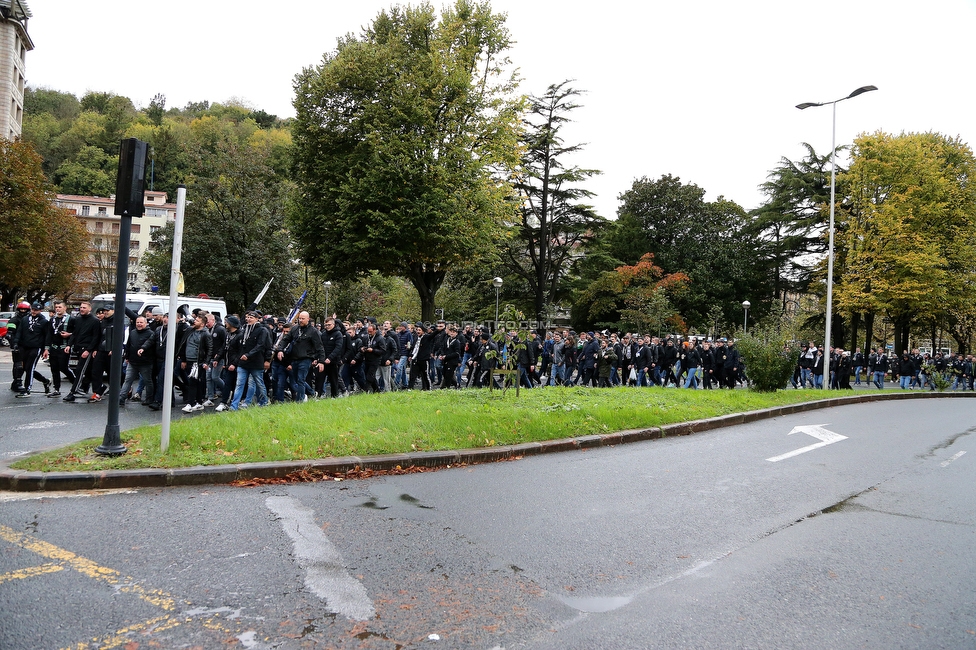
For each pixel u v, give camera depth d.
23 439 8.41
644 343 19.98
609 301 43.75
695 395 14.66
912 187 32.94
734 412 12.89
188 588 3.99
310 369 13.05
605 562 4.73
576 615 3.83
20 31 51.56
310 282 39.72
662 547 5.11
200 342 11.29
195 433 7.52
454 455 7.82
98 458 6.66
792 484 7.44
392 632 3.53
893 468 8.59
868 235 33.41
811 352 24.86
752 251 48.91
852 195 34.88
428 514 5.73
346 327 14.23
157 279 38.50
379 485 6.70
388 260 23.77
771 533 5.57
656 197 52.78
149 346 11.41
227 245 32.28
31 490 5.98
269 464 6.75
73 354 12.27
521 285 41.81
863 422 13.64
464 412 9.54
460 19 26.19
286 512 5.59
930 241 32.91
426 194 22.53
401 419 8.90
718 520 5.89
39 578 4.05
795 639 3.60
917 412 16.72
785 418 13.73
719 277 48.94
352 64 23.88
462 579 4.30
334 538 5.00
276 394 12.09
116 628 3.45
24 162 29.47
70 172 83.62
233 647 3.30
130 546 4.66
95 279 64.38
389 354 14.47
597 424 9.98
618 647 3.45
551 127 35.78
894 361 31.86
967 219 35.12
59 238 40.91
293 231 26.45
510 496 6.43
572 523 5.62
